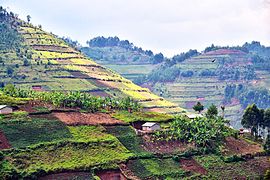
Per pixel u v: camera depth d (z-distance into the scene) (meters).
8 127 167.75
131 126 196.62
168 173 164.62
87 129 181.50
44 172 144.38
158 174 162.25
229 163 182.75
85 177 148.50
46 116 186.00
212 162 180.75
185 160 178.50
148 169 164.25
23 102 198.75
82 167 152.25
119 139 180.38
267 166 184.88
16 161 146.25
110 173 156.50
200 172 171.38
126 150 172.12
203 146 190.38
